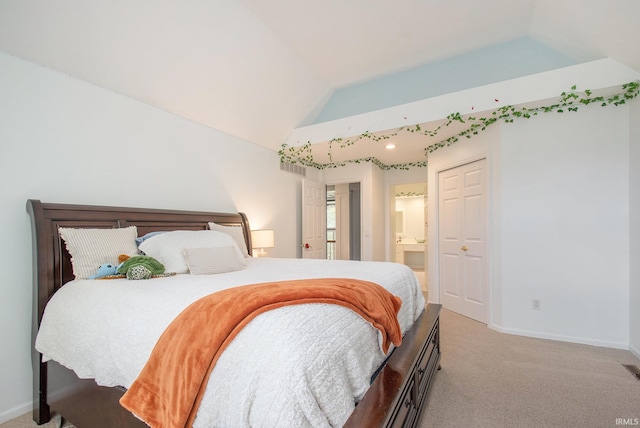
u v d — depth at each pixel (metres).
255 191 4.02
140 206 2.63
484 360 2.54
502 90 3.00
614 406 1.87
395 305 1.52
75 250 1.91
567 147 2.94
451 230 4.08
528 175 3.10
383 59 3.40
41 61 2.01
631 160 2.68
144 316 1.26
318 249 5.21
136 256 1.96
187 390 0.93
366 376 1.15
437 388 2.10
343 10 2.61
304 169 5.20
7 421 1.81
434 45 3.16
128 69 2.37
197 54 2.61
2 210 1.83
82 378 1.46
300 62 3.39
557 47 2.92
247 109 3.48
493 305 3.34
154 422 0.97
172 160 2.93
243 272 2.09
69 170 2.16
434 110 3.33
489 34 2.98
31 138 1.97
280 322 0.98
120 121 2.49
